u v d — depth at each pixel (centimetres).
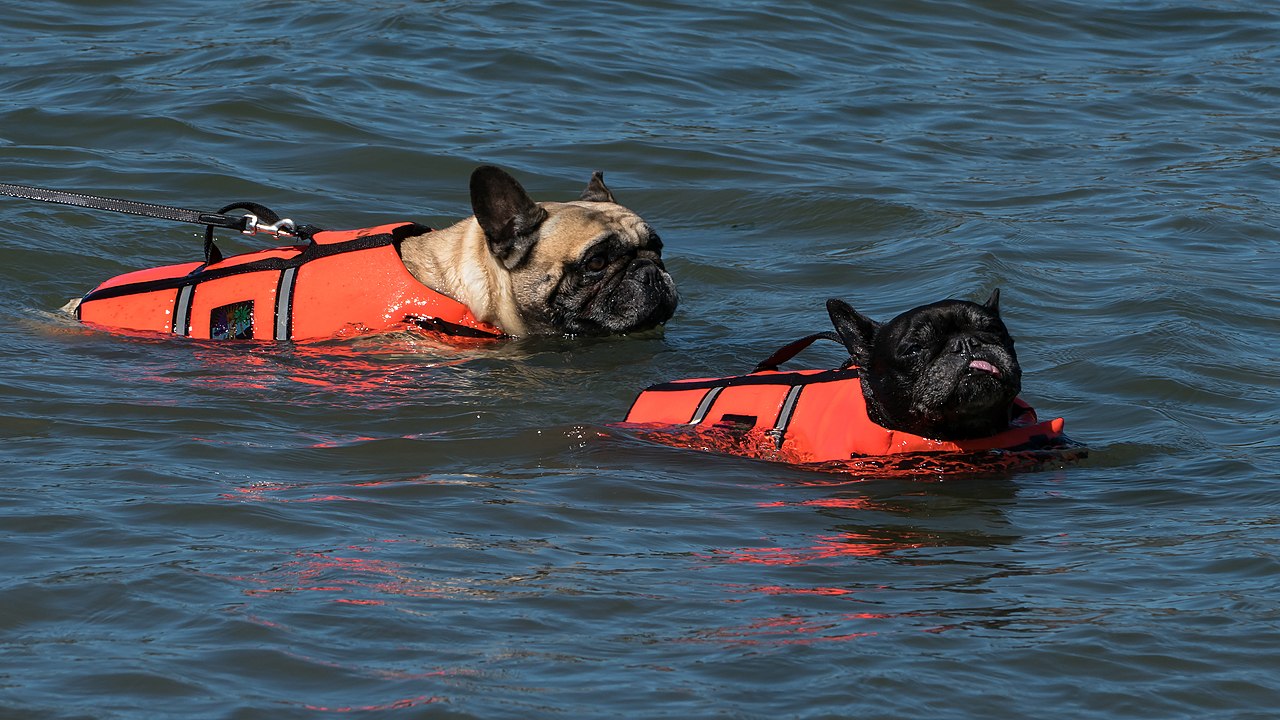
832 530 950
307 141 2022
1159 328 1427
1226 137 2266
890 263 1703
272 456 1059
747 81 2442
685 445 1125
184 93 2156
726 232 1842
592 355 1388
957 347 1066
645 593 826
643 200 1927
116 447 1056
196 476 1001
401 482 1010
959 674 734
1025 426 1137
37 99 2116
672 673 726
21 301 1487
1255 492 1030
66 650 733
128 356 1309
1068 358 1368
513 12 2680
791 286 1645
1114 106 2425
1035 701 712
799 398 1143
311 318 1395
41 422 1103
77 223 1700
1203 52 2764
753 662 739
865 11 2869
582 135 2120
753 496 1014
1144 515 987
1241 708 712
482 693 698
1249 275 1653
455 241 1484
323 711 680
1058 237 1783
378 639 753
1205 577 867
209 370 1276
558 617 788
